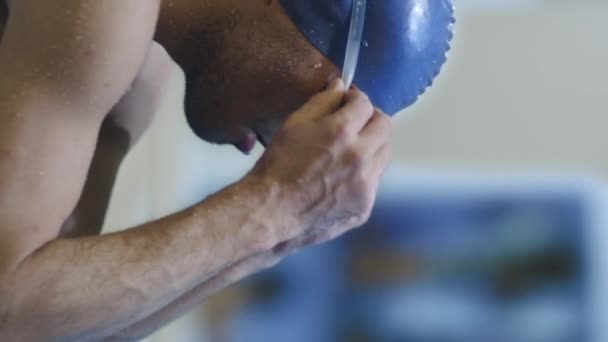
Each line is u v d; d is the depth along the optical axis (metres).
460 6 2.26
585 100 2.22
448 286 2.12
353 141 0.92
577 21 2.23
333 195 0.93
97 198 1.25
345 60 1.01
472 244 2.12
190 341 2.12
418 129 2.26
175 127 2.12
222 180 2.16
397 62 1.03
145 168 2.08
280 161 0.93
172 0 1.05
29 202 0.87
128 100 1.26
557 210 2.13
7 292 0.85
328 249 2.12
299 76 1.03
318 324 2.12
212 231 0.90
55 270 0.86
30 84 0.88
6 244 0.85
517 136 2.22
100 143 1.26
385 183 2.14
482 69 2.25
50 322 0.87
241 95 1.07
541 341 2.11
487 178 2.14
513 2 2.25
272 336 2.13
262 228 0.91
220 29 1.06
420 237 2.12
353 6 1.01
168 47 1.10
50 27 0.88
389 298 2.12
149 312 0.92
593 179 2.15
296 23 1.02
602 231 2.12
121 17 0.88
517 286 2.12
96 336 0.92
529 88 2.24
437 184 2.14
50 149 0.88
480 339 2.11
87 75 0.88
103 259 0.88
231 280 1.08
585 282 2.11
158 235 0.90
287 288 2.13
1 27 1.00
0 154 0.86
